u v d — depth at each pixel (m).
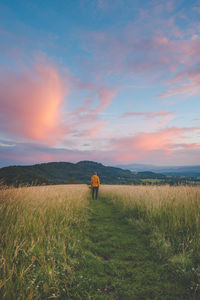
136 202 7.43
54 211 5.29
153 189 7.63
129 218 6.53
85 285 2.44
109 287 2.40
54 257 2.89
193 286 2.35
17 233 3.12
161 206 5.35
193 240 3.38
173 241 3.66
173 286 2.41
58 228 4.31
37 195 5.91
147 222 5.37
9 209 3.84
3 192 5.04
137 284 2.46
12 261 2.43
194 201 4.82
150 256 3.34
